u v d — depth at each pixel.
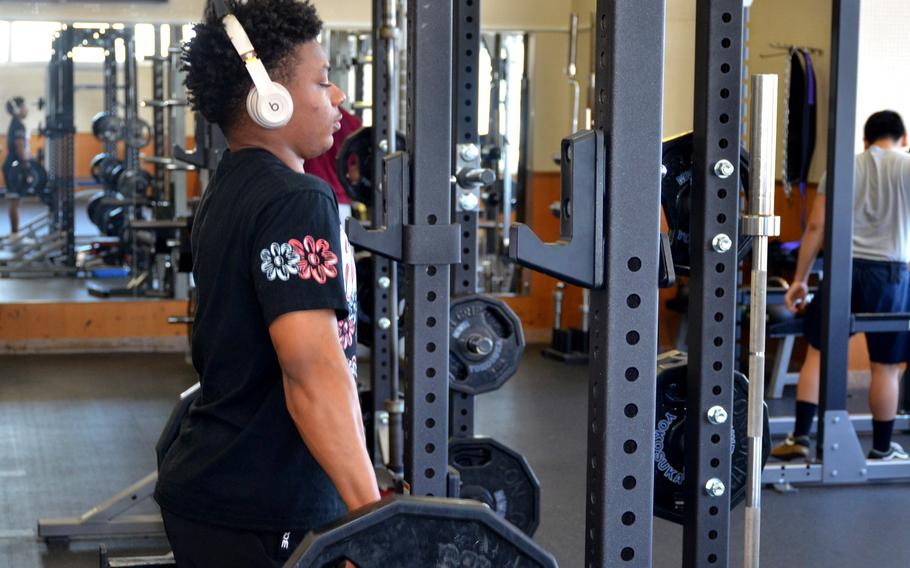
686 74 5.23
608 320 1.53
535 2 8.02
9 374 7.23
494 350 3.54
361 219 6.79
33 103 10.19
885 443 5.19
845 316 4.86
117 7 7.07
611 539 1.56
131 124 8.99
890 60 6.75
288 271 1.51
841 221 4.79
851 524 4.38
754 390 2.00
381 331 4.53
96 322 8.07
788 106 7.09
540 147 8.27
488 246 8.40
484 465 3.49
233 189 1.61
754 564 2.02
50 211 9.96
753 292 1.99
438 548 1.25
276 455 1.59
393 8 4.05
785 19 7.24
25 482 4.81
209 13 1.67
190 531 1.62
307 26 1.64
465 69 3.57
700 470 2.07
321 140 1.69
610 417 1.55
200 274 1.65
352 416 1.50
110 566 2.66
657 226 1.53
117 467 5.07
